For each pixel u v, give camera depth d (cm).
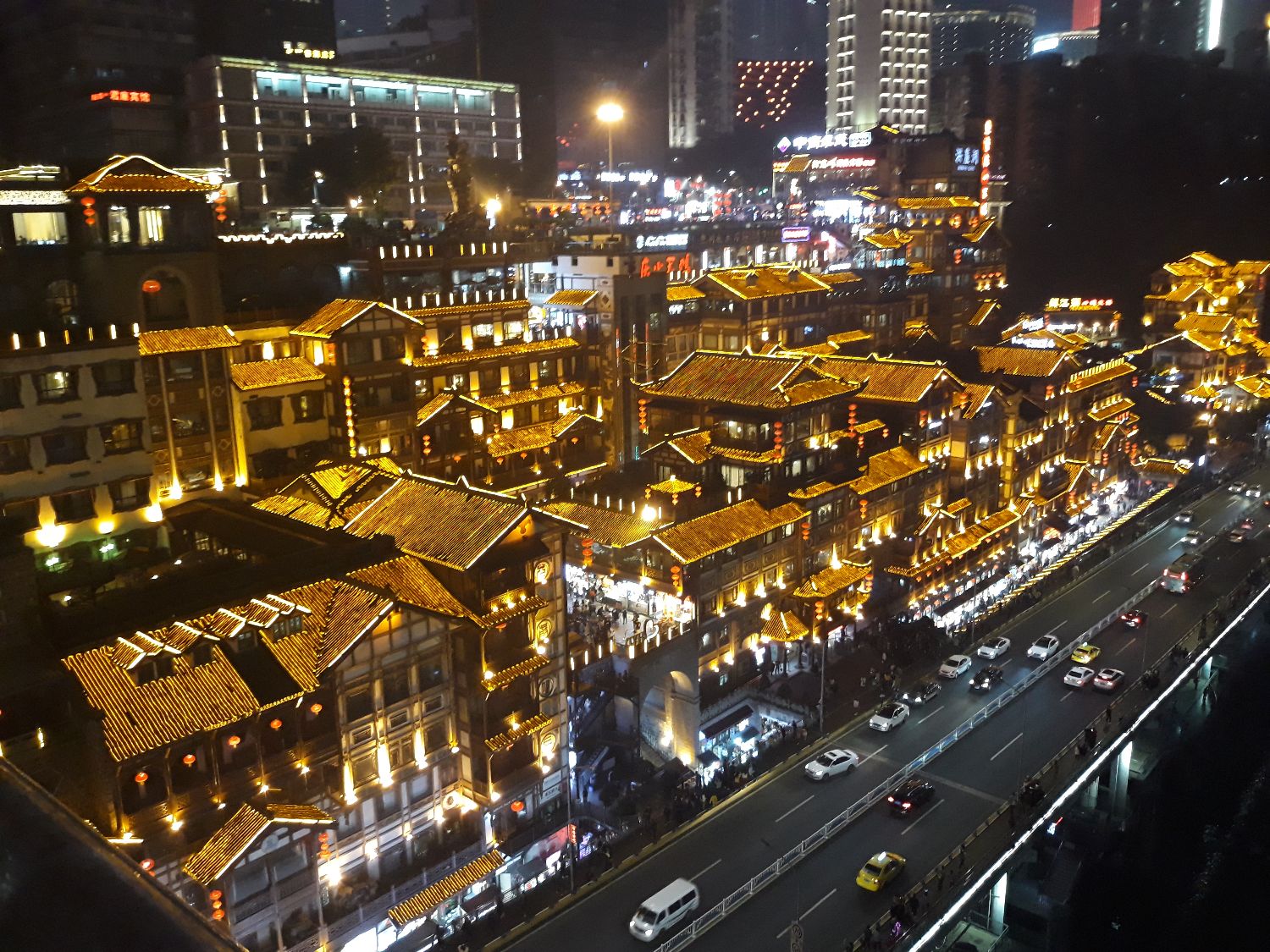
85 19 12250
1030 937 6875
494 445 9344
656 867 6066
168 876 4538
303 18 14500
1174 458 14375
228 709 4656
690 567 7550
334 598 5344
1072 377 12206
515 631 5812
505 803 5784
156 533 6981
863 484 9150
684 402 9162
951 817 6512
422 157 14150
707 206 16788
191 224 7456
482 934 5431
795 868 6012
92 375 6556
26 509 6369
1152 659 8781
